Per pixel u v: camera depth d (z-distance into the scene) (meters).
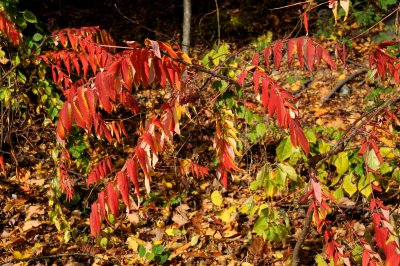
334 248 2.47
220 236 4.36
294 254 3.29
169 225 4.64
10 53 4.36
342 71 7.32
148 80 1.74
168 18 11.28
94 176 2.52
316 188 2.39
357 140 4.87
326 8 9.29
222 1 11.26
